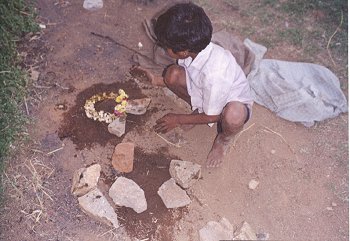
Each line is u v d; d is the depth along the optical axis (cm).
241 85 298
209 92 284
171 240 285
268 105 349
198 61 284
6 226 285
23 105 339
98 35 387
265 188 310
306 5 416
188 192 305
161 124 326
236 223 294
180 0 396
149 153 321
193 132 335
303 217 298
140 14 406
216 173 315
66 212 293
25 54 370
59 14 399
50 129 329
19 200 296
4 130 317
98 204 288
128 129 332
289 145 332
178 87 321
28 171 308
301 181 315
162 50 360
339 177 318
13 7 379
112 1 413
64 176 308
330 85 352
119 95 346
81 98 346
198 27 268
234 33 396
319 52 386
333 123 345
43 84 352
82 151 320
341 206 304
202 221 293
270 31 400
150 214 294
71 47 377
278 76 356
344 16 409
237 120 294
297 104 339
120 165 310
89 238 283
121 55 375
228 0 418
